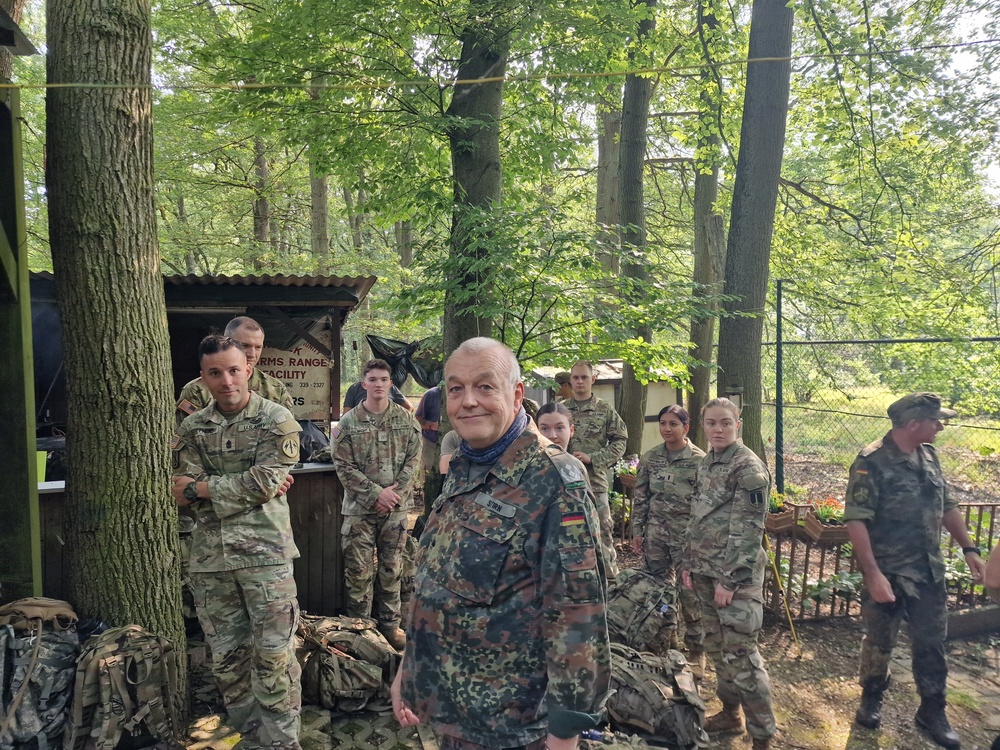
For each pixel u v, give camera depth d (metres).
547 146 7.74
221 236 14.86
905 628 4.80
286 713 2.86
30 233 10.26
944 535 6.15
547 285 4.97
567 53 6.79
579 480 1.71
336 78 6.45
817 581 4.99
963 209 9.23
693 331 8.84
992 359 8.24
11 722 2.44
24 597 3.05
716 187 9.89
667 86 11.35
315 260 13.91
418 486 8.37
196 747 2.97
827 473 10.38
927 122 7.45
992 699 3.79
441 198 6.22
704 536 3.41
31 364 3.16
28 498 3.07
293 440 3.03
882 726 3.51
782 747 3.31
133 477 3.00
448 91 6.74
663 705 3.15
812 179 10.67
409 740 3.14
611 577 4.43
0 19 2.71
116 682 2.63
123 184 2.96
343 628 3.60
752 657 3.18
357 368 20.81
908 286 8.57
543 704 1.71
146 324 3.05
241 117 6.86
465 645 1.70
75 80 2.86
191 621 4.07
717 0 8.25
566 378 6.88
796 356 10.05
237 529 2.88
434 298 5.77
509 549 1.68
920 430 3.30
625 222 8.13
